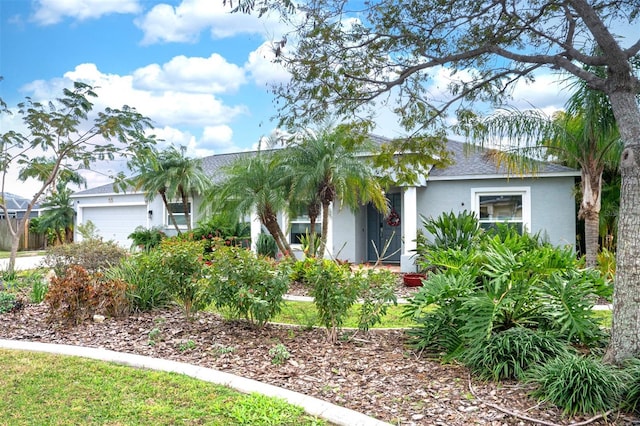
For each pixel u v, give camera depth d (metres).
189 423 3.96
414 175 7.91
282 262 7.38
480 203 14.86
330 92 6.58
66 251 12.26
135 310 8.33
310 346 6.28
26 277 12.64
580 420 3.96
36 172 14.83
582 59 5.24
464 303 5.34
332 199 12.66
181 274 7.58
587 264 11.62
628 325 4.61
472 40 6.73
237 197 13.23
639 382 4.09
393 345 6.34
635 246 4.61
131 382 4.87
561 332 5.29
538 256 5.49
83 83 13.04
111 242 13.55
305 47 6.27
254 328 7.23
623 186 4.75
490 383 4.80
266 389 4.64
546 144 11.67
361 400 4.46
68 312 7.42
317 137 12.35
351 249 16.09
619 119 4.82
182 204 19.88
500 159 12.26
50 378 4.98
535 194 14.23
